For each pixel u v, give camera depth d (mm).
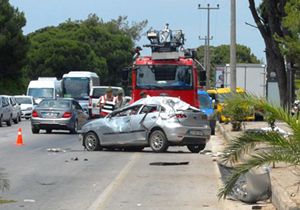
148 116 26156
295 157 11117
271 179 15297
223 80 62625
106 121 27000
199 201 14844
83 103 62594
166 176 19188
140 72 32500
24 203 14539
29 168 20875
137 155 25312
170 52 32438
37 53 103812
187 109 25969
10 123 48969
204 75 33594
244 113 12000
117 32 127875
